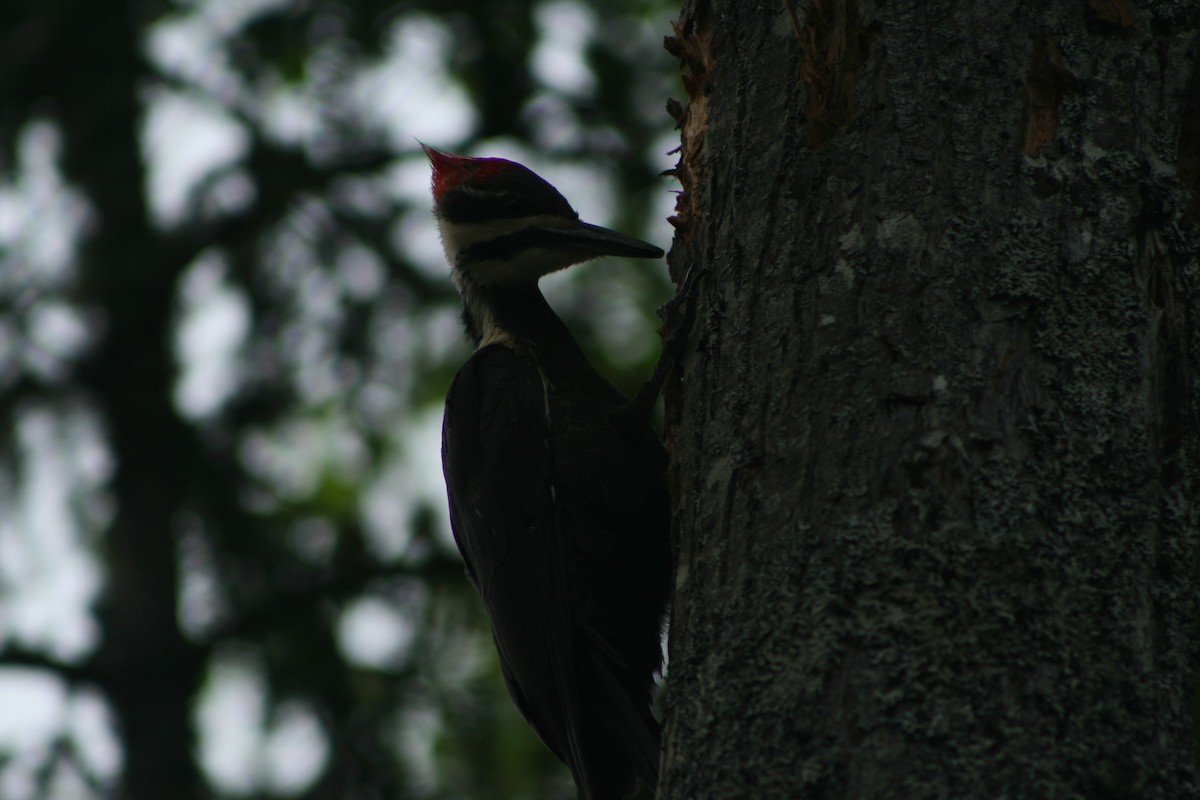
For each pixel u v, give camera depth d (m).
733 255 5.52
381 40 16.03
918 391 4.76
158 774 16.55
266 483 16.59
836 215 5.18
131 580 17.23
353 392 15.60
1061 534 4.53
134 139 17.95
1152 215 4.99
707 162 5.91
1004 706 4.30
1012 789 4.20
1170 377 4.89
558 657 7.50
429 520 15.50
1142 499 4.64
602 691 7.58
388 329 16.03
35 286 17.73
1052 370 4.72
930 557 4.52
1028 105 5.07
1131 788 4.27
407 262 16.58
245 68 16.55
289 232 17.39
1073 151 5.00
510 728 13.44
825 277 5.11
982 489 4.57
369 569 15.26
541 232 8.95
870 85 5.27
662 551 7.68
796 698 4.51
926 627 4.43
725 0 6.09
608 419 7.80
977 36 5.18
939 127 5.11
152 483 17.47
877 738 4.34
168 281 17.67
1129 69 5.11
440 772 13.59
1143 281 4.91
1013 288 4.81
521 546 7.76
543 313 8.88
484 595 8.00
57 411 17.30
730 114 5.82
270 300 16.81
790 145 5.45
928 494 4.60
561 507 7.77
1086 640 4.42
